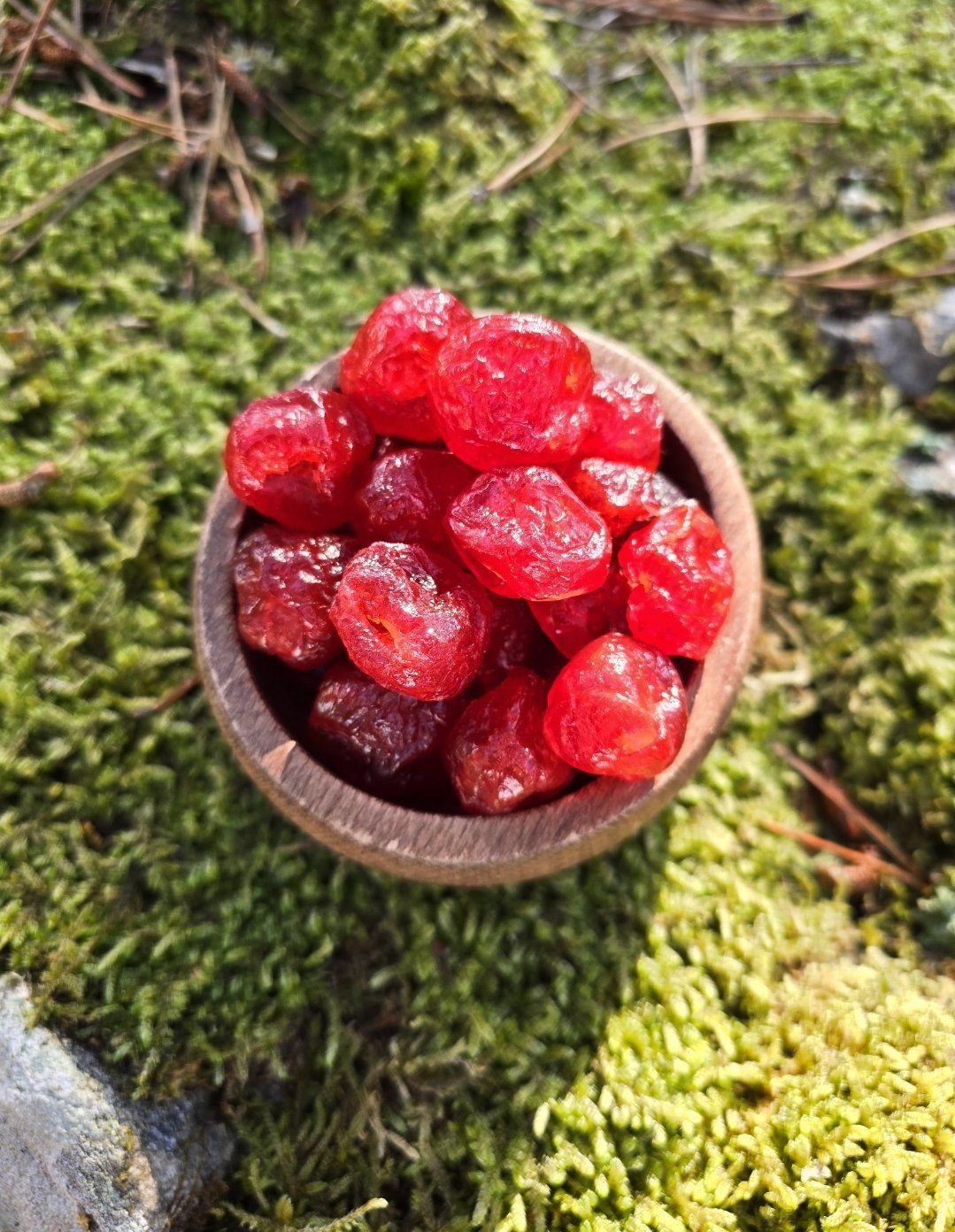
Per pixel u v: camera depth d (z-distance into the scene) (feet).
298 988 0.56
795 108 0.70
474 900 0.58
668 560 0.45
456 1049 0.55
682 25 0.72
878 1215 0.49
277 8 0.66
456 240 0.68
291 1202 0.52
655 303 0.68
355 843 0.44
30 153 0.65
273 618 0.46
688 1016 0.55
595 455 0.49
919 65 0.68
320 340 0.67
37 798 0.58
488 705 0.46
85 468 0.62
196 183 0.68
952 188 0.68
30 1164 0.50
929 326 0.66
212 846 0.59
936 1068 0.51
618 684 0.43
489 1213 0.51
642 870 0.58
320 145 0.69
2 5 0.66
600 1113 0.53
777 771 0.62
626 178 0.70
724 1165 0.51
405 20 0.66
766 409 0.66
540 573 0.43
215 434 0.64
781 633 0.64
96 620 0.60
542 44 0.69
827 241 0.68
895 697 0.61
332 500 0.48
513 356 0.44
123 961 0.56
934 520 0.63
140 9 0.67
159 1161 0.51
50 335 0.64
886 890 0.59
